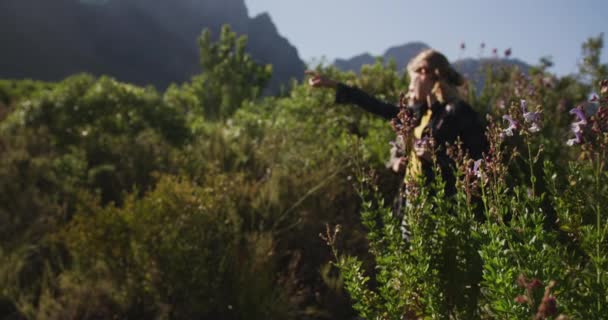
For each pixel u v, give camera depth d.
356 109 5.95
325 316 3.46
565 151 3.54
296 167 4.70
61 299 3.61
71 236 3.63
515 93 4.57
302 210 4.11
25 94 11.06
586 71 5.04
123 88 7.25
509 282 1.17
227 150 5.57
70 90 7.01
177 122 7.03
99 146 5.87
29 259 4.17
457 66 5.42
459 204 1.52
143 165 5.48
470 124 2.38
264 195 4.20
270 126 6.54
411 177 1.65
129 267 3.58
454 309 1.50
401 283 1.53
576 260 1.35
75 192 4.95
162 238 3.47
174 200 3.64
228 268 3.51
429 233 1.53
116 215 3.58
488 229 1.34
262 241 3.66
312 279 3.78
